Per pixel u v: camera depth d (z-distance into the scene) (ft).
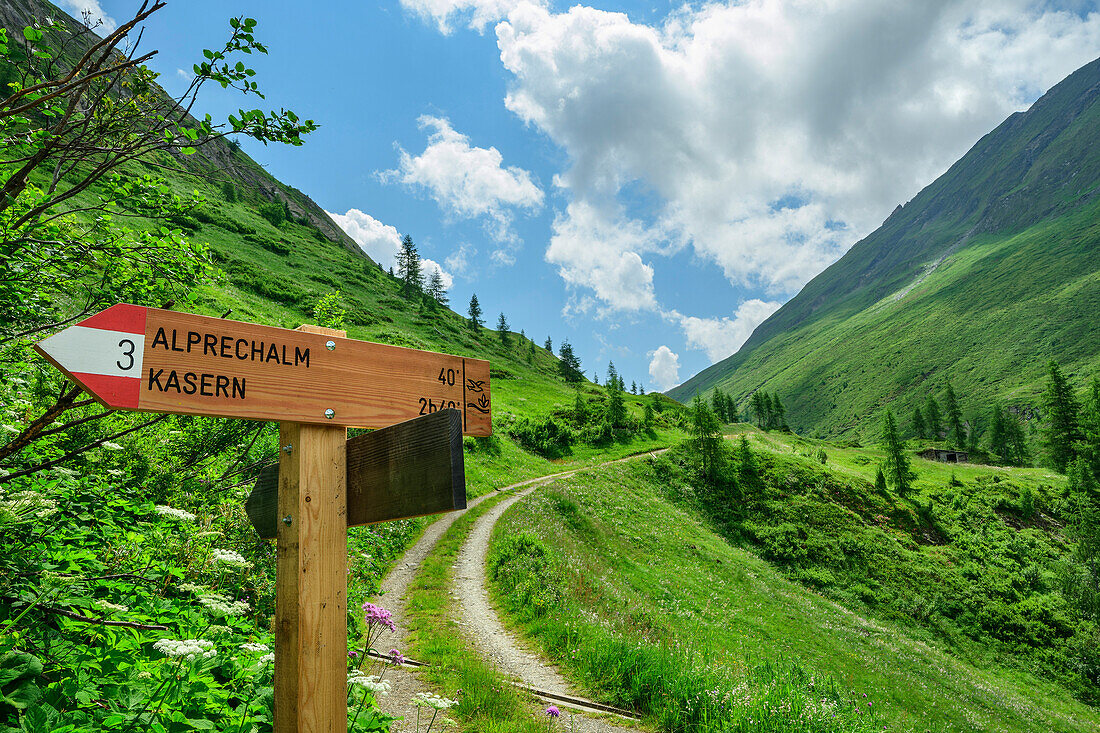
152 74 13.89
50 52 12.46
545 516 115.03
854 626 131.95
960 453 428.97
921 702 94.43
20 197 14.90
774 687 28.50
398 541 73.05
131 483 19.93
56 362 6.89
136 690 10.21
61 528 14.75
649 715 27.58
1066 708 143.23
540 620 43.04
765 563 188.03
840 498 243.19
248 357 8.34
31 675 9.38
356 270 581.53
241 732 10.37
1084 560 224.53
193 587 13.75
